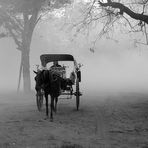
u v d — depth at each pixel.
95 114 18.19
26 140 12.34
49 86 16.80
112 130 14.01
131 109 19.98
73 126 14.98
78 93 19.59
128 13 19.94
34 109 20.39
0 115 18.22
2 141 12.20
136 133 13.57
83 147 11.29
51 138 12.63
